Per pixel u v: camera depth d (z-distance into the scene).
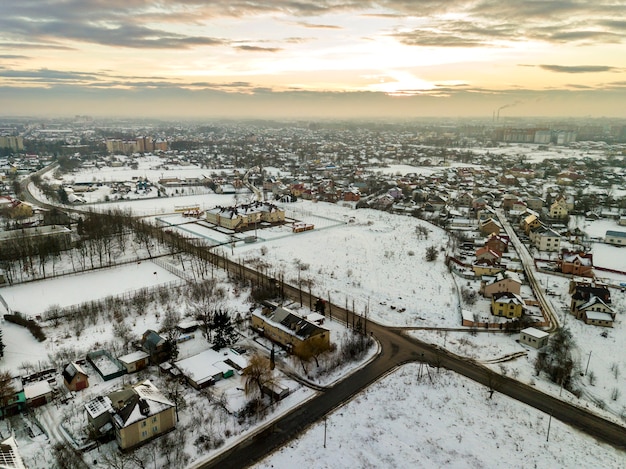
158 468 72.44
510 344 115.44
